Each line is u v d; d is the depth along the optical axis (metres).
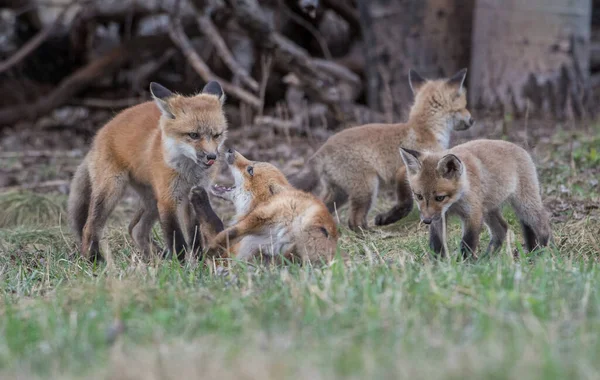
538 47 22.00
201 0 21.62
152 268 9.74
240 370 5.92
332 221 10.07
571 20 22.05
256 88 21.58
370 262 9.34
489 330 6.56
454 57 22.81
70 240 13.48
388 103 22.05
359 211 13.60
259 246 10.17
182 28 23.80
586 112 21.88
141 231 12.48
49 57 27.33
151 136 11.61
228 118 23.94
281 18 25.58
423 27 22.78
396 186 13.58
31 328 7.45
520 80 21.98
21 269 10.95
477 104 22.16
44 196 15.92
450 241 11.91
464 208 10.60
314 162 13.88
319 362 6.05
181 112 11.22
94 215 12.00
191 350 6.43
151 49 24.22
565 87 21.81
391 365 5.93
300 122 21.89
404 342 6.43
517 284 8.01
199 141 11.20
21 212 15.38
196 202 10.59
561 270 8.92
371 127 14.00
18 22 27.28
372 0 23.25
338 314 7.23
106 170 11.99
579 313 7.12
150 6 23.89
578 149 16.97
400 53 23.02
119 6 24.31
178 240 11.27
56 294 8.91
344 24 27.55
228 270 9.43
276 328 6.98
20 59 23.97
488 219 11.61
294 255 9.92
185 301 8.02
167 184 11.33
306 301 7.62
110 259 10.30
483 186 10.67
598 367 5.85
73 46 26.20
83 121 25.50
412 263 9.39
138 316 7.57
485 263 9.59
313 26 26.72
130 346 6.74
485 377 5.60
